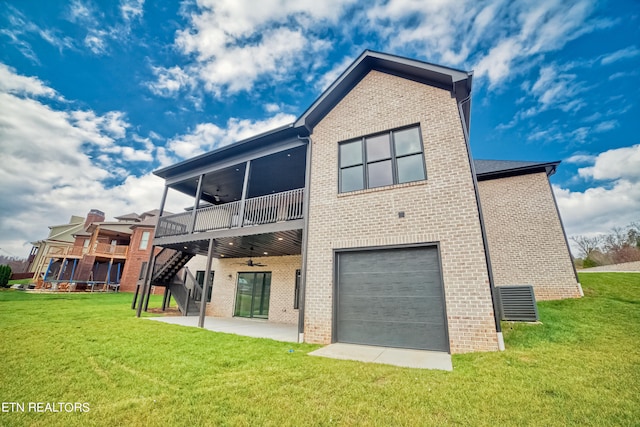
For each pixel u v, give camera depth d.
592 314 7.05
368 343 6.15
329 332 6.37
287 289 11.62
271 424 2.80
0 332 6.88
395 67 7.45
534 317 6.68
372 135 7.42
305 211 7.53
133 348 5.70
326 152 7.88
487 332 5.14
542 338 5.57
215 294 13.77
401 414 2.95
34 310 10.87
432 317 5.73
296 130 8.38
